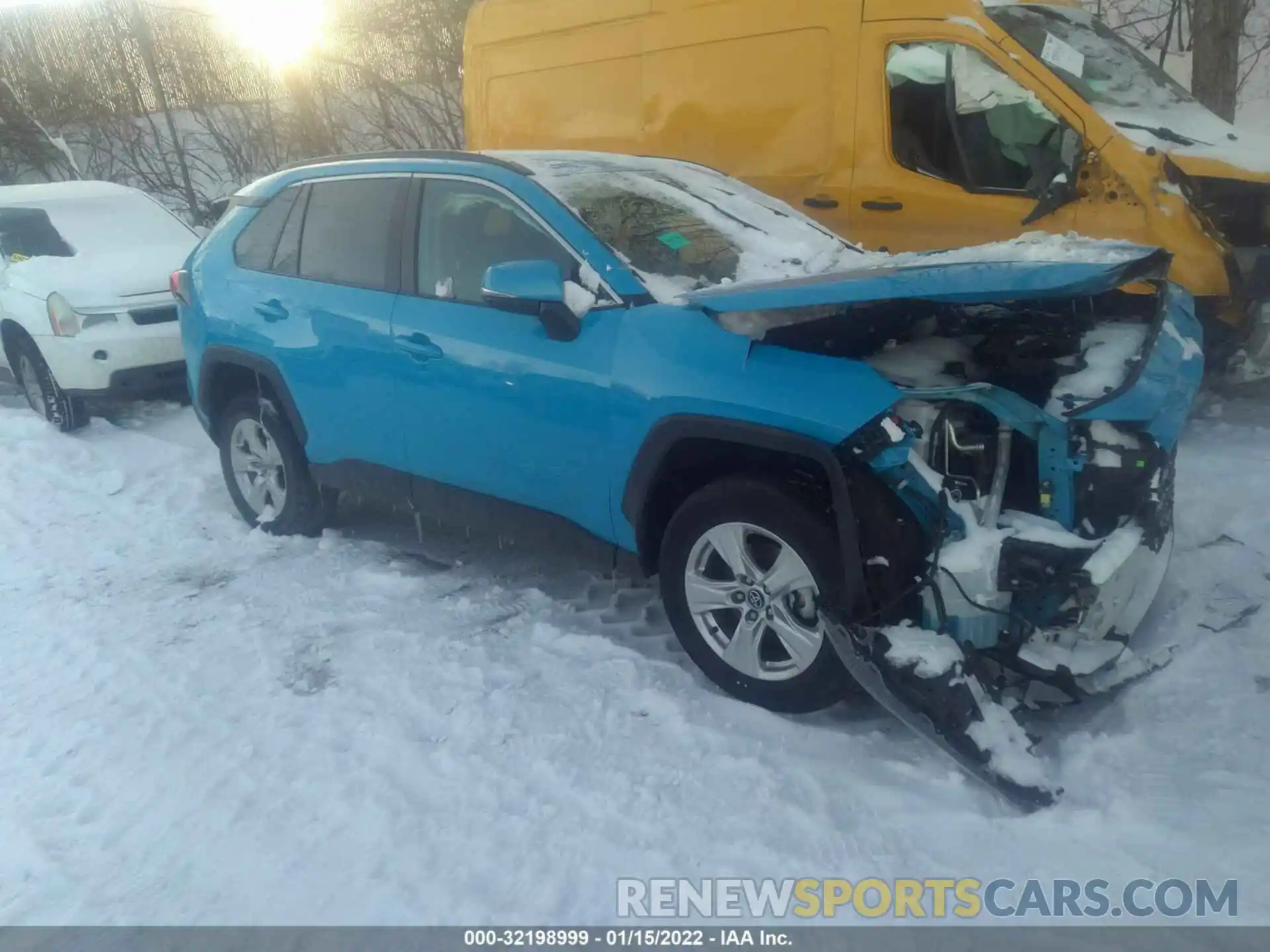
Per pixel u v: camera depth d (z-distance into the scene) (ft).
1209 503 15.75
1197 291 18.24
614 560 13.23
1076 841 9.38
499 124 27.61
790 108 21.77
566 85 25.72
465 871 9.61
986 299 10.54
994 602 10.34
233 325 17.40
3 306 26.66
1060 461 10.74
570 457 13.07
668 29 23.36
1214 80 29.81
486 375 13.67
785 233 15.20
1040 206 19.20
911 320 12.14
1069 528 10.82
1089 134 18.78
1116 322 12.41
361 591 15.87
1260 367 18.78
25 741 12.32
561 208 13.58
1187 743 10.49
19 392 31.81
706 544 11.98
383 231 15.49
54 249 28.63
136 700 13.05
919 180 20.47
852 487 10.52
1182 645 11.91
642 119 24.31
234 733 12.13
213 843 10.25
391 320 14.96
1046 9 21.38
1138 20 39.45
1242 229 18.66
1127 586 10.71
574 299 12.89
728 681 12.02
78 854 10.23
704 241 14.07
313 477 17.24
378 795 10.77
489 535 17.70
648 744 11.32
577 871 9.52
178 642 14.55
